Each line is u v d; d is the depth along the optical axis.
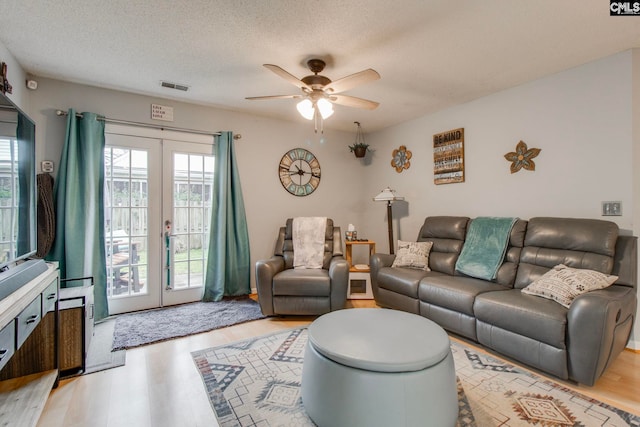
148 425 1.57
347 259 4.03
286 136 4.39
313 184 4.65
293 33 2.19
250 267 4.04
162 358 2.26
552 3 1.85
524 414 1.63
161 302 3.47
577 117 2.72
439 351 1.51
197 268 3.72
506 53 2.48
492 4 1.87
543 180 2.96
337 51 2.44
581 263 2.36
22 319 1.31
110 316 3.14
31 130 1.89
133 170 3.33
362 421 1.39
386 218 4.76
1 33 2.17
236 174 3.87
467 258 3.06
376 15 1.98
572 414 1.63
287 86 3.17
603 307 1.75
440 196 3.96
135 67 2.72
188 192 3.66
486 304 2.30
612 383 1.92
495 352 2.36
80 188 2.96
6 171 1.51
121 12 1.95
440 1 1.84
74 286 2.85
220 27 2.12
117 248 3.26
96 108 3.13
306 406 1.64
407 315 2.06
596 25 2.09
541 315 1.98
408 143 4.39
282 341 2.55
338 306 3.04
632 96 2.41
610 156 2.53
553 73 2.86
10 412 1.51
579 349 1.82
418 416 1.38
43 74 2.84
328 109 2.52
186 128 3.62
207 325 2.89
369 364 1.41
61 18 2.00
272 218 4.28
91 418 1.62
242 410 1.68
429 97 3.48
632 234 2.42
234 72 2.83
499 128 3.30
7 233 1.50
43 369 1.90
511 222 2.94
